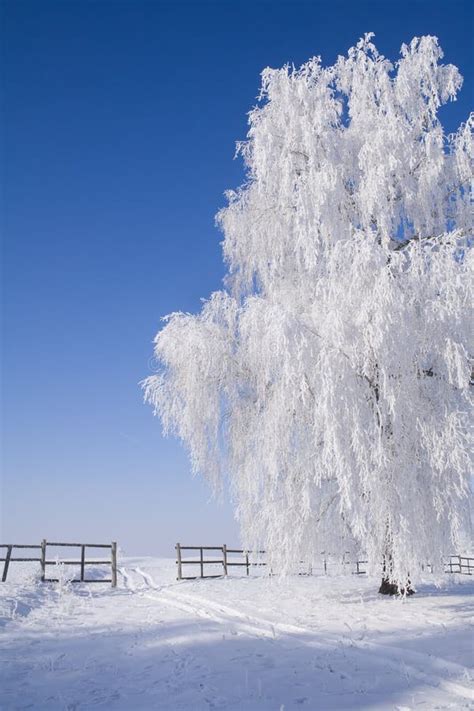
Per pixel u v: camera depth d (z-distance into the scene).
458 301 10.62
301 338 10.83
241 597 14.02
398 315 10.50
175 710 5.78
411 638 8.84
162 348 13.59
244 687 6.50
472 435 10.91
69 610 12.21
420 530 10.94
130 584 18.16
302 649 8.36
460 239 12.61
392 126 12.38
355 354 11.03
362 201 12.54
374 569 11.78
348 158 13.10
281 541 12.06
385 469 11.09
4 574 16.16
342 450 10.66
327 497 12.46
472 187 13.09
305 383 11.07
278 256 14.19
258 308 12.06
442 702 5.84
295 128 13.25
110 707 5.93
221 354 13.40
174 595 15.05
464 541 11.39
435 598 13.48
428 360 11.66
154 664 7.64
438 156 12.60
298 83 13.32
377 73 13.40
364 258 10.70
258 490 12.95
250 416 14.10
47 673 7.29
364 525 11.10
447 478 11.18
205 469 14.20
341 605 12.48
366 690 6.34
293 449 12.34
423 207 12.75
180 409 13.93
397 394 11.02
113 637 9.48
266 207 14.32
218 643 8.81
